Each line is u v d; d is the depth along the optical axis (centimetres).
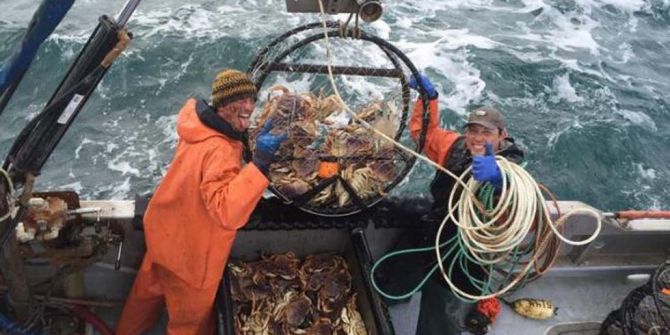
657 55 1600
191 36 1380
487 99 1326
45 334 378
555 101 1355
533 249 369
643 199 1130
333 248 410
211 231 317
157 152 1082
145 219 329
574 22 1689
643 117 1334
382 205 392
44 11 241
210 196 291
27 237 332
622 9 1780
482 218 333
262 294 369
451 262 362
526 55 1495
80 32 1353
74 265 365
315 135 355
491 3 1720
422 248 371
